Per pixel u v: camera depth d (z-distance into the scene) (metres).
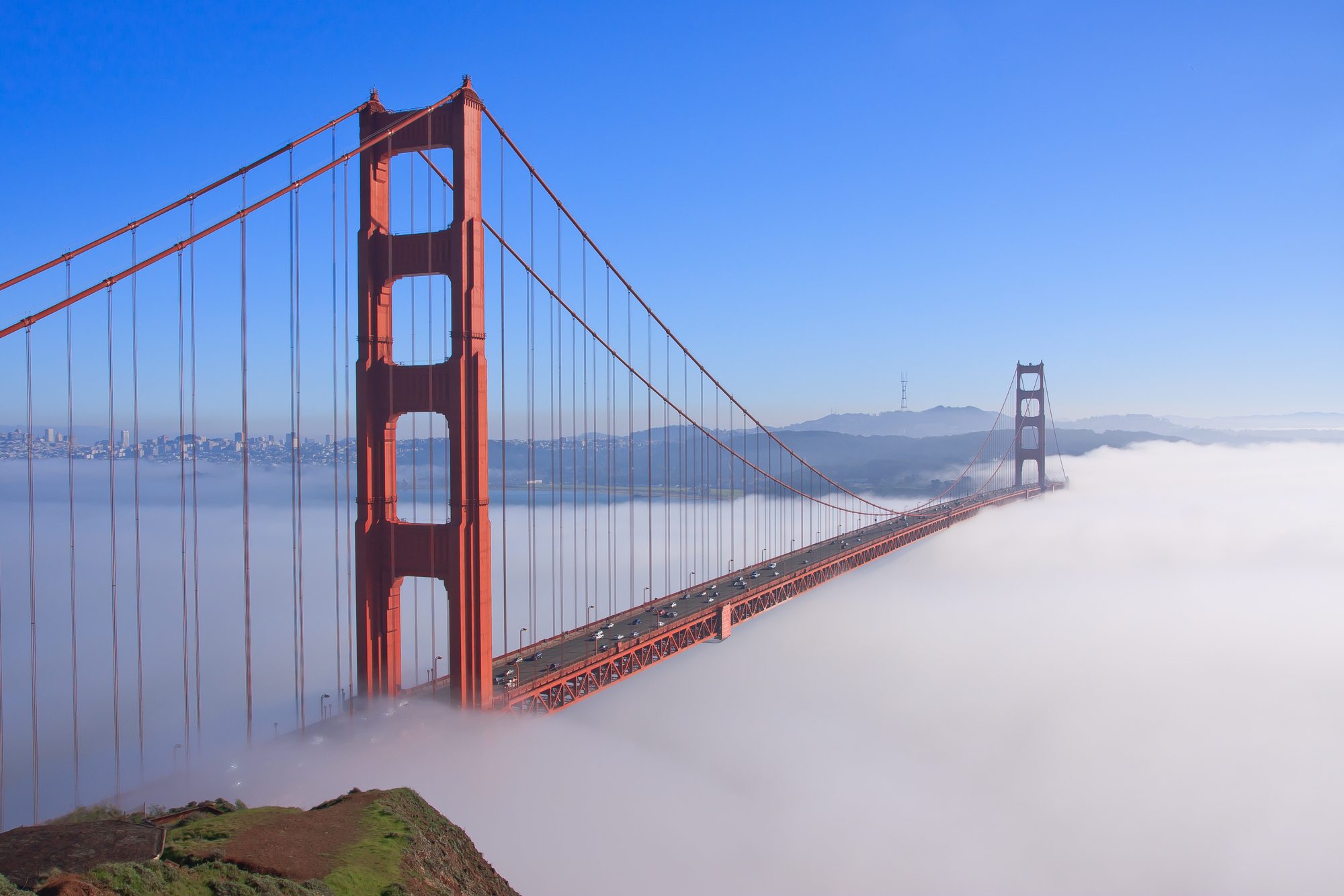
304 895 16.05
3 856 16.03
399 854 19.23
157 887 14.79
